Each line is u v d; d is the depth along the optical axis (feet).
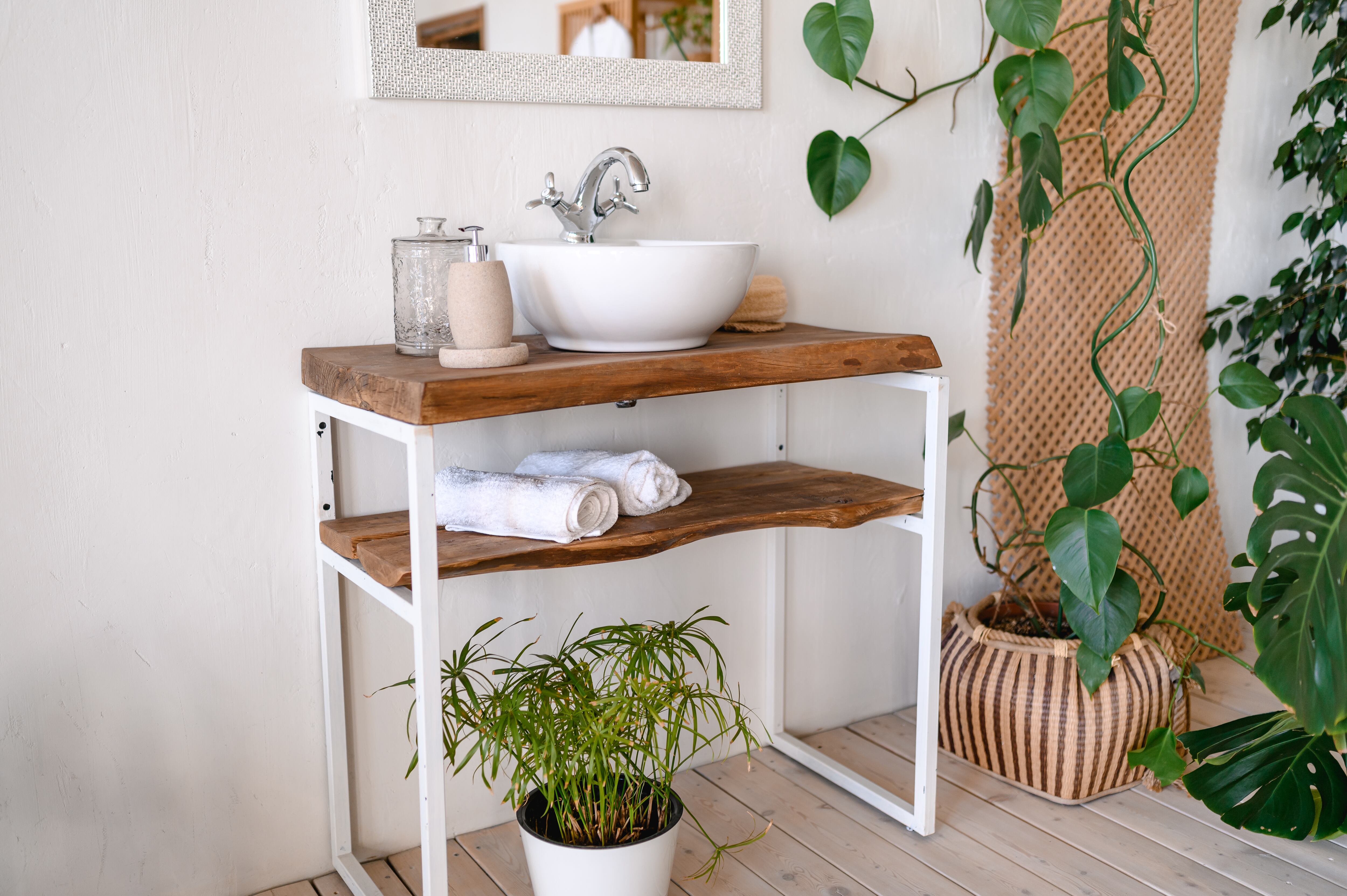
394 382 4.14
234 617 5.21
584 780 4.86
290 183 5.02
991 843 5.79
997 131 7.09
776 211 6.36
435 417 4.01
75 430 4.73
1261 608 5.76
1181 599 8.41
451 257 4.77
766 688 6.90
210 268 4.91
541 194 5.62
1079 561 5.66
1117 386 7.97
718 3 5.93
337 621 5.36
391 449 5.46
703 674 6.61
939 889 5.36
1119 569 6.00
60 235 4.58
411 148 5.26
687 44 5.88
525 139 5.53
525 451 5.79
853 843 5.79
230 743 5.29
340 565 5.08
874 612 7.27
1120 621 5.91
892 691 7.48
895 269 6.86
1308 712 4.99
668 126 5.92
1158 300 6.26
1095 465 5.93
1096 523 5.68
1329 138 7.68
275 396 5.15
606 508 4.82
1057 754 6.11
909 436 7.23
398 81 5.10
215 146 4.83
